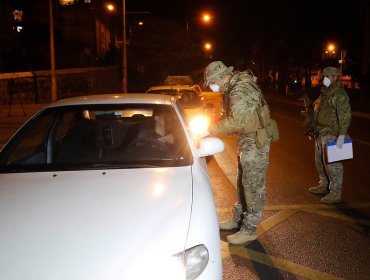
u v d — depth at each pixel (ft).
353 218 17.31
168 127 12.77
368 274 12.73
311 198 20.01
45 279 7.19
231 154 31.14
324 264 13.34
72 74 102.47
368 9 103.65
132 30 144.05
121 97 14.11
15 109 72.84
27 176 10.54
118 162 11.19
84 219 8.45
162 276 7.41
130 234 8.02
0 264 7.46
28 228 8.27
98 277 7.23
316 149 19.99
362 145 35.53
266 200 19.72
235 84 13.26
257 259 13.70
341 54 129.90
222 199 20.01
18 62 106.93
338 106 17.67
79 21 151.74
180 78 70.49
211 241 8.35
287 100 116.78
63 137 13.41
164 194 9.32
